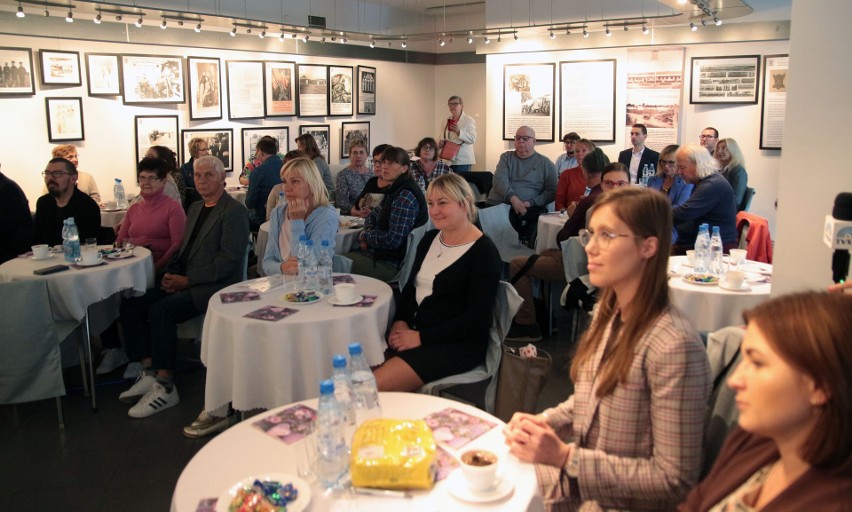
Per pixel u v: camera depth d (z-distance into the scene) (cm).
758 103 750
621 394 163
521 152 692
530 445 165
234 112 816
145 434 343
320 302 305
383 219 474
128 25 693
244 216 398
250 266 633
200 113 777
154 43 717
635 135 740
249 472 162
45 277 360
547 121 869
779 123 741
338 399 175
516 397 259
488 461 156
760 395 105
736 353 171
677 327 159
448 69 1128
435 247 306
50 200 466
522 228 690
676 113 793
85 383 390
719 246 382
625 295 171
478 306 283
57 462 315
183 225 456
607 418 166
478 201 866
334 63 944
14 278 366
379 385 271
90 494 288
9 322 330
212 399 295
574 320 477
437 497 150
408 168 483
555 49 842
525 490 153
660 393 157
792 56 228
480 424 186
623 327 169
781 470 115
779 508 104
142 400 366
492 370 285
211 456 170
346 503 147
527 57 866
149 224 458
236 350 279
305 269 326
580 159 641
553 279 476
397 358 278
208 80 782
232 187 802
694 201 444
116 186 664
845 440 97
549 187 694
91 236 466
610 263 167
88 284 368
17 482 298
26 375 336
